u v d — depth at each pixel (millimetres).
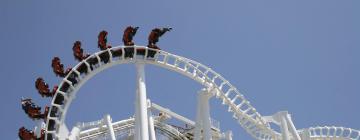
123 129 44000
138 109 31125
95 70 34438
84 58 34750
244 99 35938
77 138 37188
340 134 43406
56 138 32969
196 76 35375
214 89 34562
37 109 35188
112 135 35375
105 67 34625
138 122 30906
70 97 33969
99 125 41094
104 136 41500
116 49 34375
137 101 31719
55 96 33750
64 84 34344
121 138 43562
